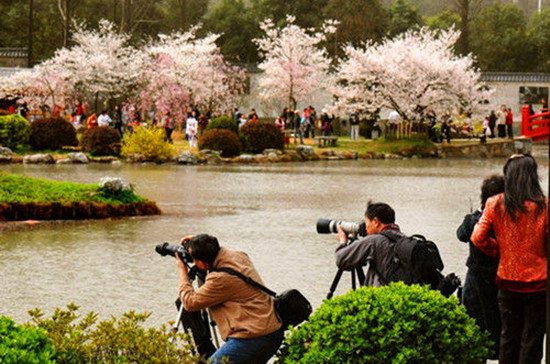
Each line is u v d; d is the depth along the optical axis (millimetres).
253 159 36375
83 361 4172
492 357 5559
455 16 86750
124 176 26781
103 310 8430
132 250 12391
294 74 55156
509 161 5148
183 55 56062
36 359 3670
